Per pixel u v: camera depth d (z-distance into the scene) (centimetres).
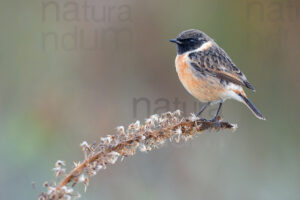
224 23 1525
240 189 1298
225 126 761
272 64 1505
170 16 1543
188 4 1548
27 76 1470
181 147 1332
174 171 1308
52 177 1213
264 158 1381
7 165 1230
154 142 631
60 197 521
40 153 1282
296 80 1489
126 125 1434
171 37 1541
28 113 1392
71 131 1385
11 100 1425
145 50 1534
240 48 1514
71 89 1465
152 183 1284
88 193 1184
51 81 1469
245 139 1398
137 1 1533
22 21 1509
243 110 1426
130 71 1520
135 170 1292
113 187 1249
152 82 1518
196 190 1284
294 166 1366
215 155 1347
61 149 1323
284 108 1467
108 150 581
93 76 1502
